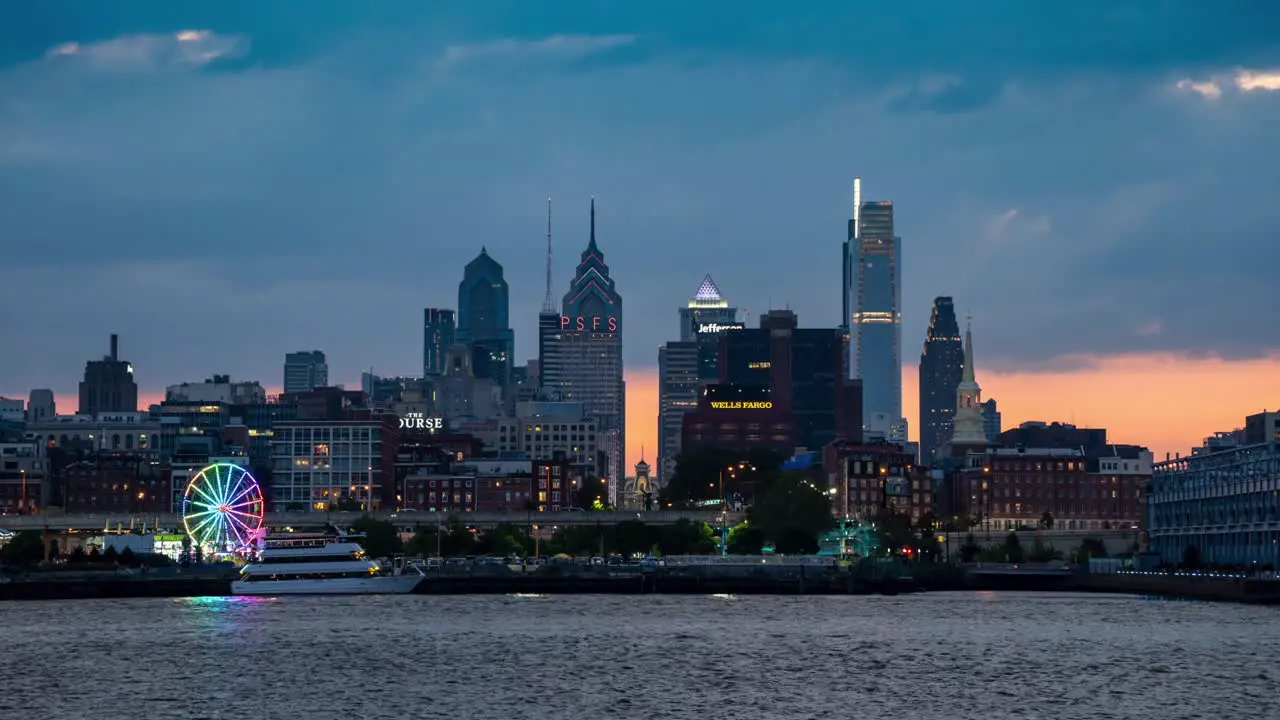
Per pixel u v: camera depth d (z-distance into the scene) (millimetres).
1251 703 179375
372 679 198125
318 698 183750
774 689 190250
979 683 194375
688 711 175250
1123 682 194500
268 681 196500
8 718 171625
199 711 175625
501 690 189375
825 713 174125
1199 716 171625
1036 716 172000
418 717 171750
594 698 183625
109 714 173875
